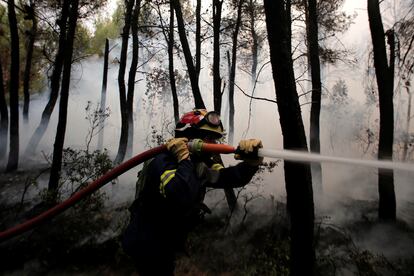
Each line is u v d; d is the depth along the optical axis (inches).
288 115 109.2
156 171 68.8
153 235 69.7
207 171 72.9
